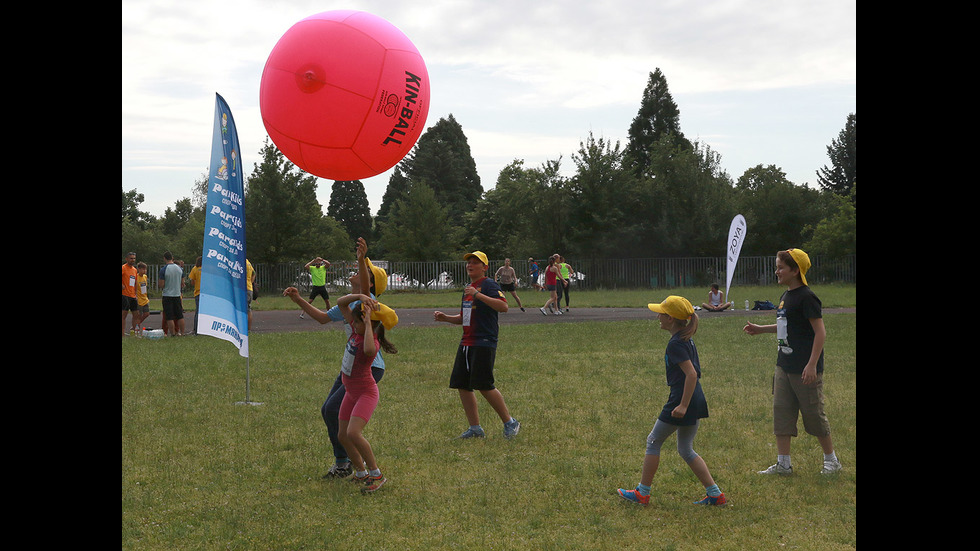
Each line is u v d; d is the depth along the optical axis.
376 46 5.68
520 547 5.18
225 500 6.17
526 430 8.47
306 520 5.71
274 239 44.62
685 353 5.92
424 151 78.62
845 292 34.91
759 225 54.44
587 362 13.27
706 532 5.46
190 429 8.44
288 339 16.73
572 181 50.34
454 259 51.97
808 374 6.59
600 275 45.47
